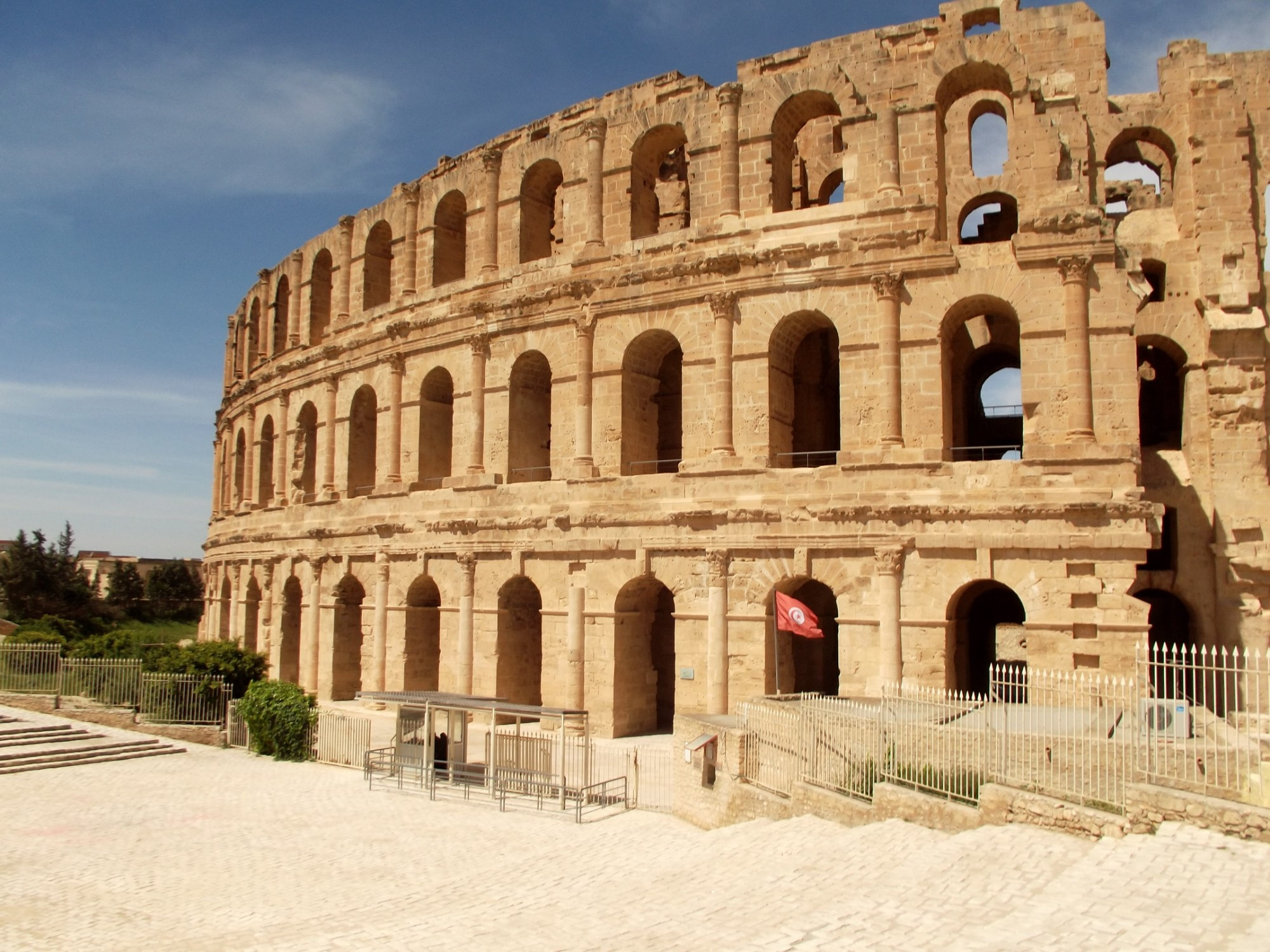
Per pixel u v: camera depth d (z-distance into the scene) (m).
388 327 61.78
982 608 56.50
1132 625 39.28
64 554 129.38
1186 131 48.22
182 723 54.47
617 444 50.88
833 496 44.38
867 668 42.94
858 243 45.25
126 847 32.41
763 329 47.31
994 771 25.91
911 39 53.97
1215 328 45.50
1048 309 42.34
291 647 70.44
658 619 56.28
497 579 54.09
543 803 37.78
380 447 62.19
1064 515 40.59
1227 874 18.31
